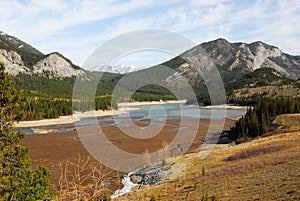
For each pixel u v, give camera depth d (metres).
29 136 64.94
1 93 15.96
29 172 15.22
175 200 22.47
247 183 23.64
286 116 63.12
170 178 29.75
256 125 57.91
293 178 21.94
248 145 44.94
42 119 90.31
